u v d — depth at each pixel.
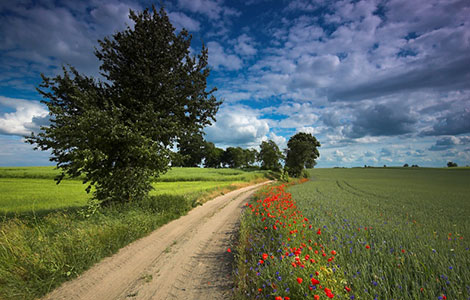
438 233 6.61
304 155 55.56
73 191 19.86
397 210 11.95
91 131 8.01
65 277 4.15
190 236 7.05
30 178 34.88
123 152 9.24
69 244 4.84
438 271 3.46
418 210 12.27
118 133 8.59
